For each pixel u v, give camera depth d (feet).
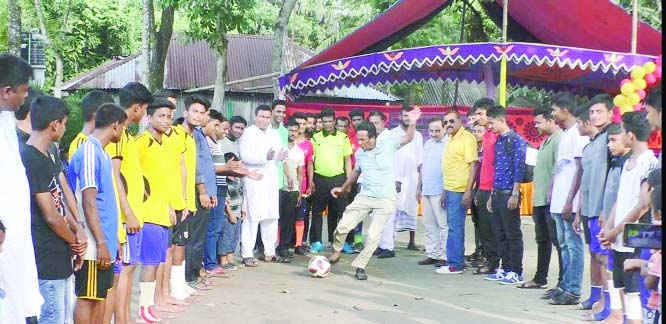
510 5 44.83
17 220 12.84
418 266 30.30
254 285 25.72
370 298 23.82
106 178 15.60
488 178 27.50
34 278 13.19
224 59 48.52
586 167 20.39
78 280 15.35
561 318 21.17
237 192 28.94
